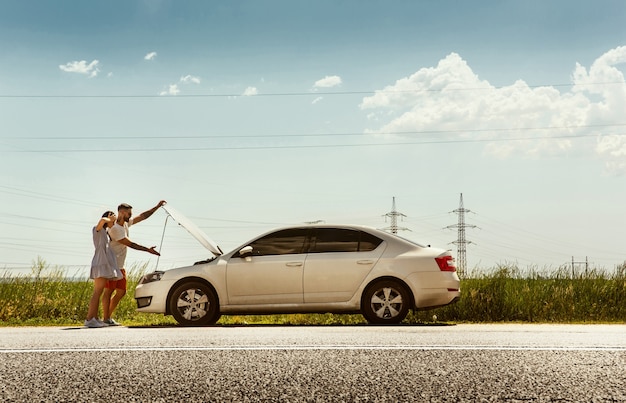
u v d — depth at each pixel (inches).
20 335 341.4
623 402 172.7
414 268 442.3
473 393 183.9
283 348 271.6
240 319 555.2
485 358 244.1
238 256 460.1
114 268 446.3
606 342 295.6
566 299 570.6
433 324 442.6
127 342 300.5
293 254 454.6
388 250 449.7
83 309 576.7
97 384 197.5
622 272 611.5
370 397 179.6
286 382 199.9
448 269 446.3
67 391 187.8
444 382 199.2
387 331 356.5
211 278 453.1
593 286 592.1
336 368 223.6
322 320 553.9
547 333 343.3
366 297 443.5
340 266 446.9
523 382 198.5
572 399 176.2
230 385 195.6
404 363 233.6
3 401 175.5
